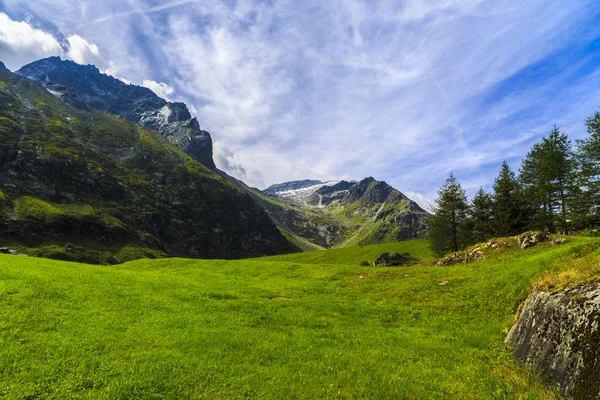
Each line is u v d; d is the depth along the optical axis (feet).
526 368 43.57
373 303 94.32
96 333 55.77
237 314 78.07
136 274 117.80
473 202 252.42
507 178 224.12
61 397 37.81
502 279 86.94
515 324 55.01
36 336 51.42
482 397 38.68
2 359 43.34
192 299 89.30
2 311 58.29
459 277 104.99
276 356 52.75
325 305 90.89
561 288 45.14
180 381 42.63
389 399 39.01
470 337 61.36
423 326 73.20
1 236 634.84
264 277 145.18
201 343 56.24
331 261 416.26
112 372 43.55
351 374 45.93
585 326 37.01
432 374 45.47
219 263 186.19
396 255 212.02
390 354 53.83
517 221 215.92
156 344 54.29
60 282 82.38
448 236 255.91
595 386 32.17
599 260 47.57
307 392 41.01
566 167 193.26
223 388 41.78
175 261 196.65
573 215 183.62
